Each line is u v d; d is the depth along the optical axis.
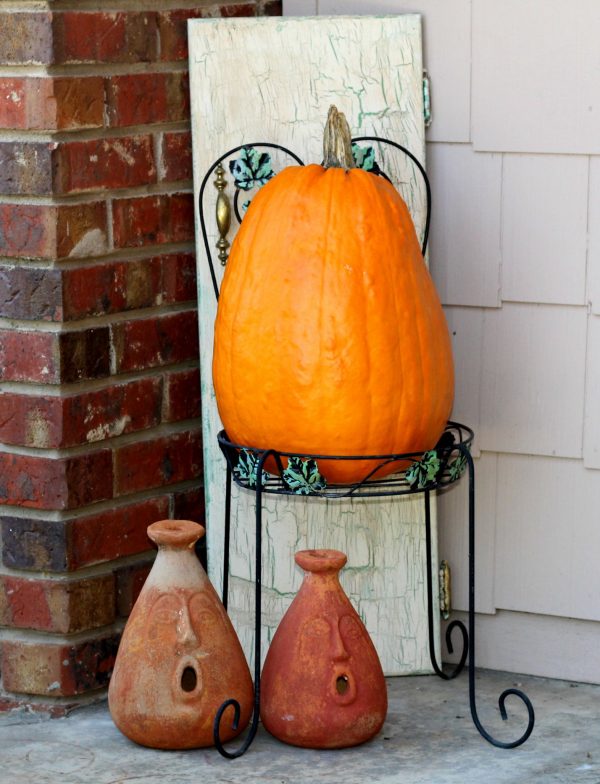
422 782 2.29
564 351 2.69
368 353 2.32
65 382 2.54
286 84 2.69
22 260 2.53
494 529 2.81
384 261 2.35
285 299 2.34
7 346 2.56
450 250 2.76
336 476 2.41
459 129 2.70
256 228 2.41
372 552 2.78
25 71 2.47
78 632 2.64
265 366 2.35
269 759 2.39
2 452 2.60
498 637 2.85
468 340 2.77
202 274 2.72
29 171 2.48
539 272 2.69
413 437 2.39
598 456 2.70
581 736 2.50
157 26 2.64
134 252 2.65
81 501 2.60
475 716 2.47
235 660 2.42
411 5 2.71
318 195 2.37
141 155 2.64
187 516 2.83
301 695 2.38
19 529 2.61
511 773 2.33
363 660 2.41
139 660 2.40
